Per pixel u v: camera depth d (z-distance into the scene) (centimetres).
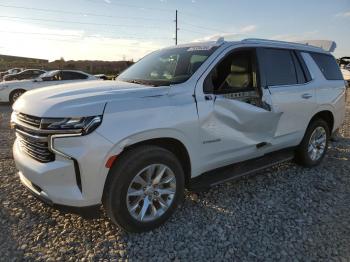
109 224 338
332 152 618
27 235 316
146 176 312
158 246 303
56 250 295
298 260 285
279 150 462
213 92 355
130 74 423
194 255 292
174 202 334
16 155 332
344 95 561
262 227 337
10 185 430
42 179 288
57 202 287
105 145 278
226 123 365
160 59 424
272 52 437
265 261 284
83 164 274
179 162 334
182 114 323
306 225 342
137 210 313
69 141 274
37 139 286
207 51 381
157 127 303
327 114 537
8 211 360
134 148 304
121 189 293
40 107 293
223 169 389
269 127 420
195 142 340
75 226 333
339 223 346
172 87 331
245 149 398
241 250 299
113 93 305
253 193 418
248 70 403
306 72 485
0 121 912
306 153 504
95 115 276
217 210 371
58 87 351
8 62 5509
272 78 426
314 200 402
